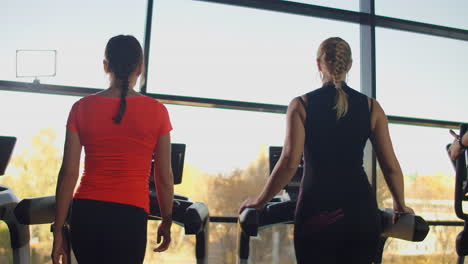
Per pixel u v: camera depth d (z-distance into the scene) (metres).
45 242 2.82
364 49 3.40
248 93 3.13
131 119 1.16
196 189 3.36
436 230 3.46
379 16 3.41
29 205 1.72
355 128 1.29
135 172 1.16
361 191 1.25
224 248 3.03
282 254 3.22
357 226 1.21
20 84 2.61
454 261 3.48
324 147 1.27
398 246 3.40
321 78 1.42
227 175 3.41
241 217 1.66
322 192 1.23
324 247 1.21
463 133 1.93
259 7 3.25
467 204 3.63
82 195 1.13
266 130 3.18
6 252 2.81
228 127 3.38
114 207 1.12
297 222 1.27
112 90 1.21
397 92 3.75
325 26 3.50
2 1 3.58
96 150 1.15
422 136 3.54
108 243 1.11
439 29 3.57
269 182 1.39
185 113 3.14
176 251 3.11
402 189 1.41
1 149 2.08
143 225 1.17
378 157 1.39
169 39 3.38
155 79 2.91
